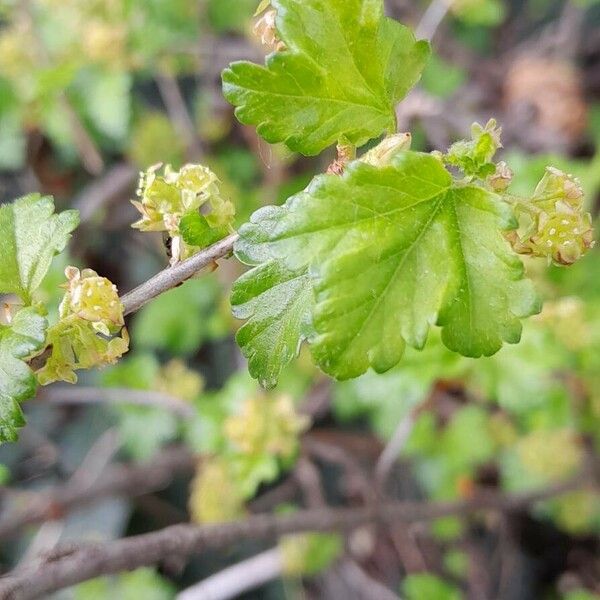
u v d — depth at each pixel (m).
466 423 0.25
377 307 0.08
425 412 0.23
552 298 0.21
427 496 0.30
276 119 0.09
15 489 0.29
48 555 0.13
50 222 0.10
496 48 0.35
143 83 0.33
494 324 0.09
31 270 0.10
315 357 0.08
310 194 0.09
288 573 0.27
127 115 0.27
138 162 0.28
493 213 0.09
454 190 0.09
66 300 0.10
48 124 0.28
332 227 0.09
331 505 0.30
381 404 0.23
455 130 0.28
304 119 0.10
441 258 0.09
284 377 0.25
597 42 0.33
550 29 0.35
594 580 0.31
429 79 0.28
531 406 0.19
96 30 0.25
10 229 0.10
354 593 0.30
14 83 0.27
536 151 0.30
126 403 0.24
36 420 0.31
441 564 0.30
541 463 0.25
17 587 0.12
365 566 0.30
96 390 0.24
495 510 0.27
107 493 0.26
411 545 0.29
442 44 0.31
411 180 0.09
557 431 0.25
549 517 0.30
